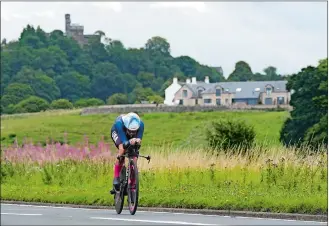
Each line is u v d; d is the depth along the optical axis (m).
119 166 30.45
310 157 43.28
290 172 41.00
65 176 51.84
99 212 32.91
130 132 29.59
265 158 46.94
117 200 30.72
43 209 35.88
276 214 29.52
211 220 27.95
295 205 30.02
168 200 34.31
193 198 34.06
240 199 32.62
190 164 47.62
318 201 30.50
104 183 48.78
